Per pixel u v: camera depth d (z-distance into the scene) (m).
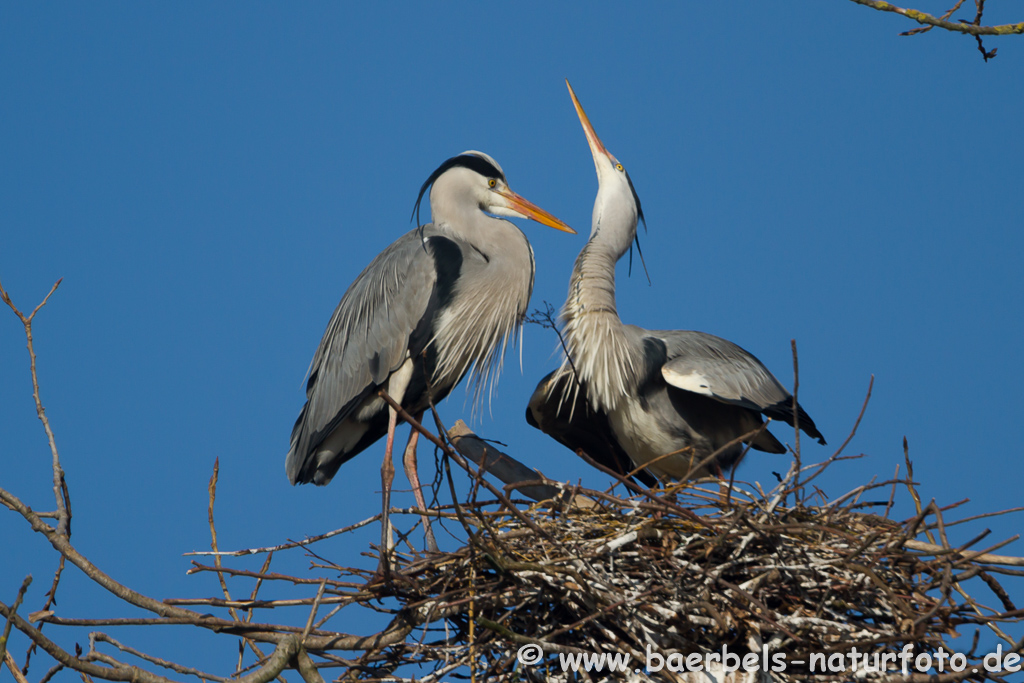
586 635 8.98
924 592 8.91
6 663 8.80
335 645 9.21
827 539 9.34
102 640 9.38
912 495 9.48
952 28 9.38
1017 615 8.32
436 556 9.53
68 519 9.58
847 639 8.68
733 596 8.84
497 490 8.85
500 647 9.21
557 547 9.13
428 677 8.96
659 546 9.29
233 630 9.12
